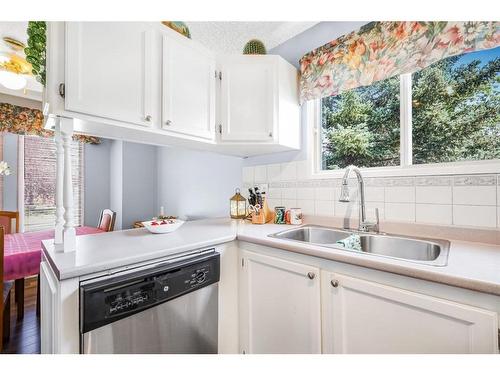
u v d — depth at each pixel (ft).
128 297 2.84
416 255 4.01
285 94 5.61
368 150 5.41
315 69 5.66
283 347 3.74
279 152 6.56
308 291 3.45
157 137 4.65
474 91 4.14
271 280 3.92
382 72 4.58
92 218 12.13
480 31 3.58
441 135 4.43
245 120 5.30
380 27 4.64
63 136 3.32
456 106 4.29
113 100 3.64
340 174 5.45
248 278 4.25
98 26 3.50
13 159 9.84
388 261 2.78
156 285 3.11
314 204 5.84
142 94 3.99
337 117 5.91
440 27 3.92
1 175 9.54
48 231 7.64
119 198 11.76
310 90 5.73
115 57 3.67
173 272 3.34
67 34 3.22
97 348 2.66
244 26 6.13
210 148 5.97
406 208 4.50
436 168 4.22
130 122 3.84
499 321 2.17
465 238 3.87
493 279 2.22
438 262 2.74
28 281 9.27
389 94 5.13
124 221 11.53
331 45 5.39
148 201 12.35
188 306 3.59
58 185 3.40
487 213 3.73
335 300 3.20
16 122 9.25
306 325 3.47
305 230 5.35
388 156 5.11
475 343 2.26
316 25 5.99
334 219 5.44
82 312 2.52
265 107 5.32
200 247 3.83
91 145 12.16
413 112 4.73
